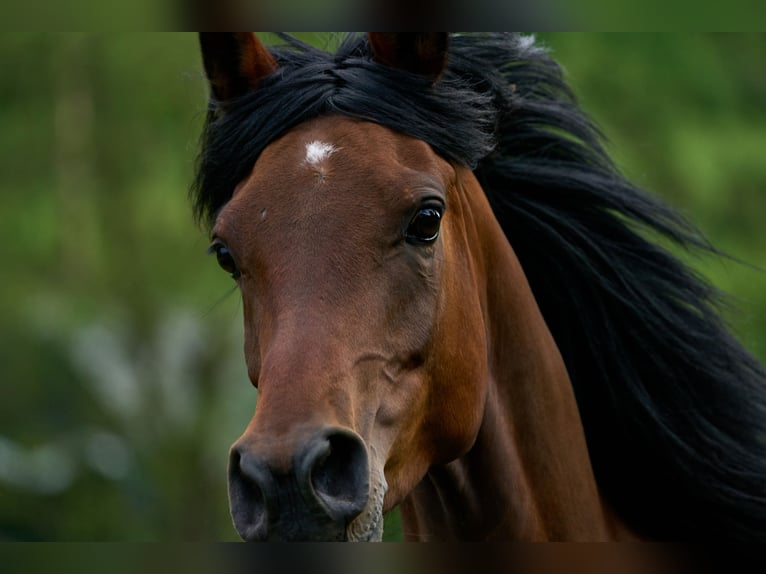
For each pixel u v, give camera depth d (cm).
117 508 1739
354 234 397
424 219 409
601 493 530
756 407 538
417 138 429
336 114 425
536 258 524
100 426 1808
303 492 353
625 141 1670
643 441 518
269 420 364
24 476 1723
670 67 1755
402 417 406
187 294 1795
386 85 433
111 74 1833
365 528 379
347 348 386
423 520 487
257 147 427
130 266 1791
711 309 542
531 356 481
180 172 1806
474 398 437
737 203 1675
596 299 521
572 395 500
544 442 480
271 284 395
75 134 1842
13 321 1800
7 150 1861
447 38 444
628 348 522
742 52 1827
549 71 559
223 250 421
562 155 547
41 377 1820
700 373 525
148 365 1802
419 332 409
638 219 542
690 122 1723
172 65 1822
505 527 470
